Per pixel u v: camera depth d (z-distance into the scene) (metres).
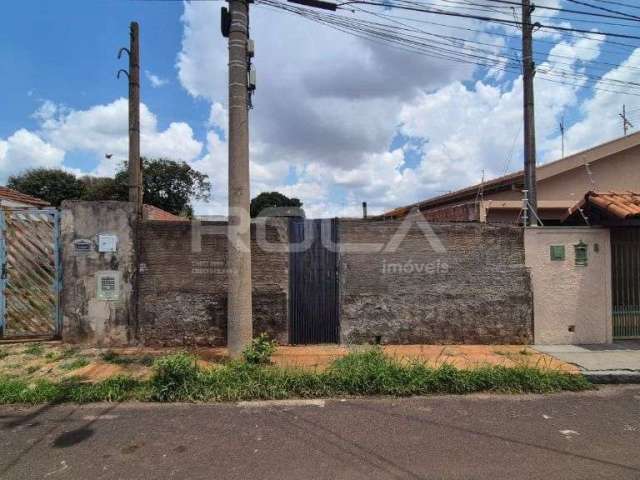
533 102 8.22
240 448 3.66
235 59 6.13
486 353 6.62
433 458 3.48
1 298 6.88
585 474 3.21
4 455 3.54
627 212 6.76
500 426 4.17
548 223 11.62
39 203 15.67
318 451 3.61
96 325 6.77
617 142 11.23
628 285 7.59
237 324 6.04
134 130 7.20
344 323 7.10
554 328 7.28
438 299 7.20
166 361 5.10
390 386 5.10
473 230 7.26
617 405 4.79
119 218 6.81
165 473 3.23
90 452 3.59
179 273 6.89
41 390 4.86
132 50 7.26
